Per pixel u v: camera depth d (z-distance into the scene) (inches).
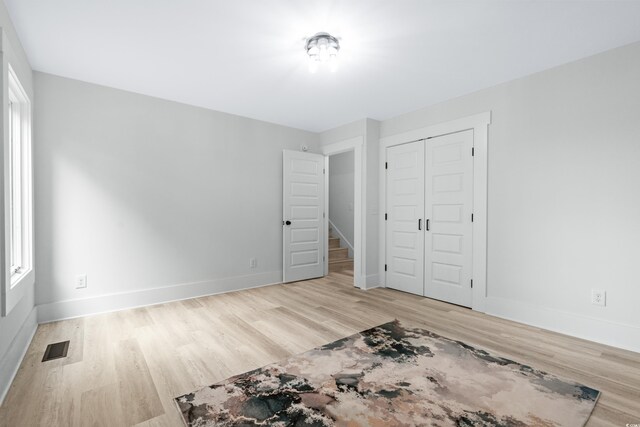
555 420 61.8
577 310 105.0
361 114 164.9
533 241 115.5
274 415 63.6
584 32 89.4
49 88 115.9
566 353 91.7
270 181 179.9
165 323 115.4
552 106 110.8
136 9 79.4
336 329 110.2
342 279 194.2
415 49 99.5
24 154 104.3
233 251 165.0
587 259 103.0
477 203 131.8
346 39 94.0
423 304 140.9
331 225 267.4
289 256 184.9
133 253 134.3
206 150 155.2
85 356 88.7
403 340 100.4
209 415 63.3
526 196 117.4
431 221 150.6
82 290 122.6
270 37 93.0
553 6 78.2
